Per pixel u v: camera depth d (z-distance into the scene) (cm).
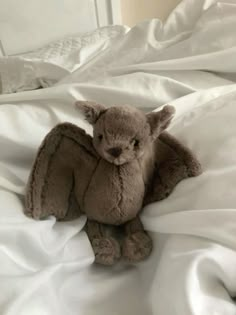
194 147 32
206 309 22
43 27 50
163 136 31
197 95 38
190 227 26
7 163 33
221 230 25
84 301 26
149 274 28
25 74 43
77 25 53
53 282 25
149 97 38
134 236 29
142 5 60
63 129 29
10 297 23
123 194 28
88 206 29
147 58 44
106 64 43
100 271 29
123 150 26
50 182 29
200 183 29
